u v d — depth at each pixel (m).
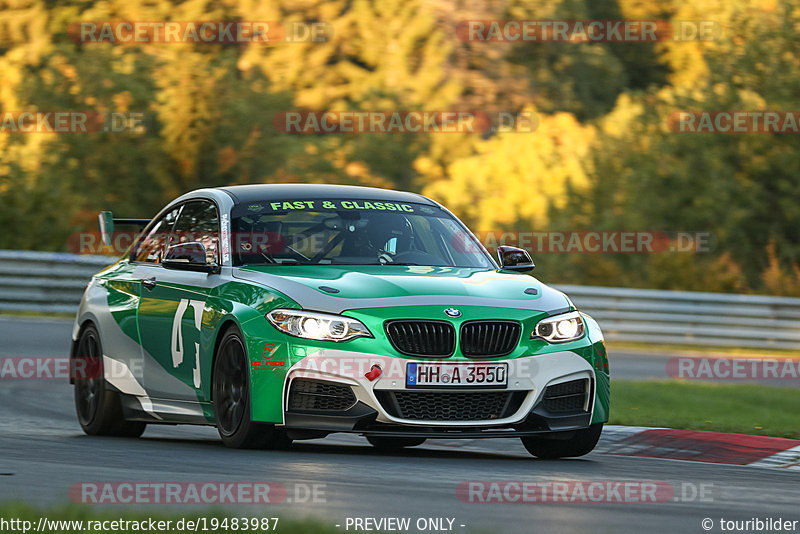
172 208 29.48
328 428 22.36
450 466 21.67
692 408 38.12
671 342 72.81
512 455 26.52
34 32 107.38
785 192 102.00
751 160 102.50
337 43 113.56
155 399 26.97
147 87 102.00
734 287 91.75
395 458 23.19
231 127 102.44
